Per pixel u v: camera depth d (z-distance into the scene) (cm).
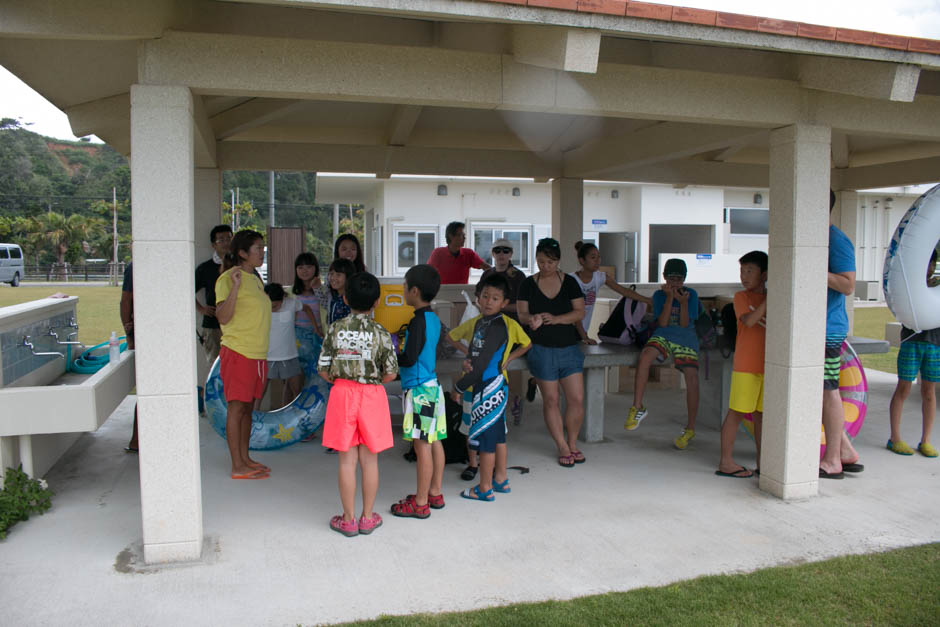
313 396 539
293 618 281
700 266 1972
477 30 398
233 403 454
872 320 1614
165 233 320
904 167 819
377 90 349
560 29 314
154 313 322
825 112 419
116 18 304
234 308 436
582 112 391
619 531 378
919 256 490
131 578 315
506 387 425
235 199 5081
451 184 1786
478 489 428
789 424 425
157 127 318
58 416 395
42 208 6012
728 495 439
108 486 447
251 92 334
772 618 280
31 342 462
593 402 565
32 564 330
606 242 2098
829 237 452
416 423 383
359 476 473
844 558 342
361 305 357
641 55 470
